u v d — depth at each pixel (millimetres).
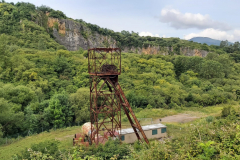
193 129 12242
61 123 35156
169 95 52094
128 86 53688
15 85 42719
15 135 30781
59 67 54625
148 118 37781
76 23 119562
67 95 40688
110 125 33219
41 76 48812
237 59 120000
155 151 9266
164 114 41375
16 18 97062
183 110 46094
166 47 146125
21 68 47594
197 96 53750
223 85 69188
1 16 95312
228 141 8531
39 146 17484
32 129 32562
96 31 130750
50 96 43031
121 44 142750
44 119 34250
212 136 10125
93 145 17672
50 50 76062
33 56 57719
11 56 50688
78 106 38594
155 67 72000
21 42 76688
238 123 9906
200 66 79188
